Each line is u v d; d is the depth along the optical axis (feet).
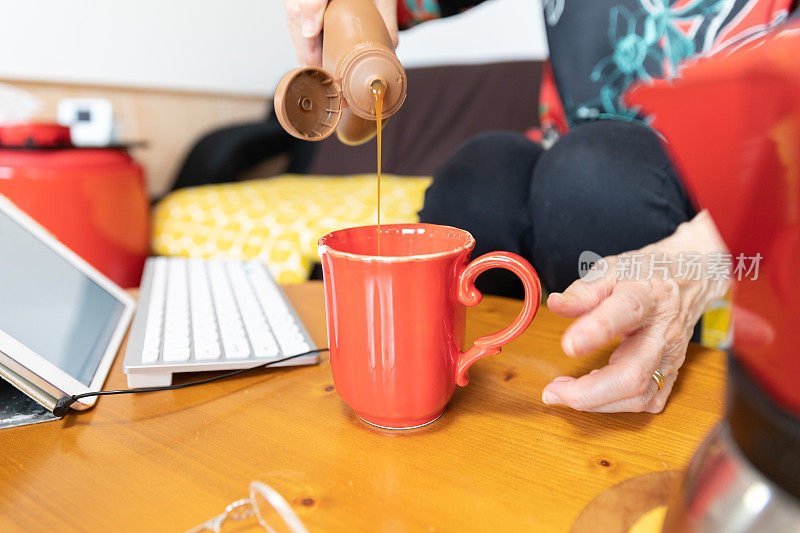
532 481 1.06
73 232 4.13
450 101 6.62
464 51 7.25
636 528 0.90
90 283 1.98
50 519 0.96
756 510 0.67
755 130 0.56
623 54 2.61
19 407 1.35
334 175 7.06
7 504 1.00
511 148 2.84
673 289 1.33
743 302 0.67
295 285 2.49
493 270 2.79
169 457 1.15
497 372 1.56
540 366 1.59
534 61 6.26
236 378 1.54
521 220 2.73
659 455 1.14
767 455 0.66
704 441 0.82
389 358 1.17
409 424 1.26
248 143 6.75
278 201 4.97
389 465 1.12
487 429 1.26
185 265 2.51
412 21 2.78
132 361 1.45
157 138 6.69
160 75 6.62
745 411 0.70
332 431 1.25
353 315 1.17
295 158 7.50
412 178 6.19
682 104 0.62
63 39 5.68
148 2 6.36
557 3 2.86
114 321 1.88
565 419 1.30
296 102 1.35
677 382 1.49
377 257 1.11
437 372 1.21
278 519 0.96
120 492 1.04
